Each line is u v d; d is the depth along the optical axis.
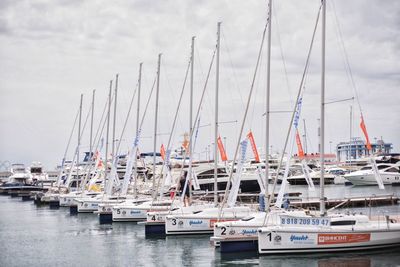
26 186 110.81
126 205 50.91
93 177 78.06
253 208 42.25
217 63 44.16
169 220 39.00
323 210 31.25
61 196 72.56
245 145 38.25
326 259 29.16
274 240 29.62
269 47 35.50
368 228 30.64
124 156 98.94
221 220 38.16
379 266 27.36
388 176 91.50
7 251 35.72
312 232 29.83
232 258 30.67
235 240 31.70
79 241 39.75
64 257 33.22
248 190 75.75
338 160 133.75
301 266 27.89
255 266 28.36
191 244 36.53
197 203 45.09
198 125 46.22
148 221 41.12
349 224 30.72
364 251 30.58
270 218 32.47
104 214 51.00
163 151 59.00
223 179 75.75
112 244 37.88
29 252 35.22
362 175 91.56
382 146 127.88
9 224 51.94
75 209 63.16
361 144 129.12
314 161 126.00
